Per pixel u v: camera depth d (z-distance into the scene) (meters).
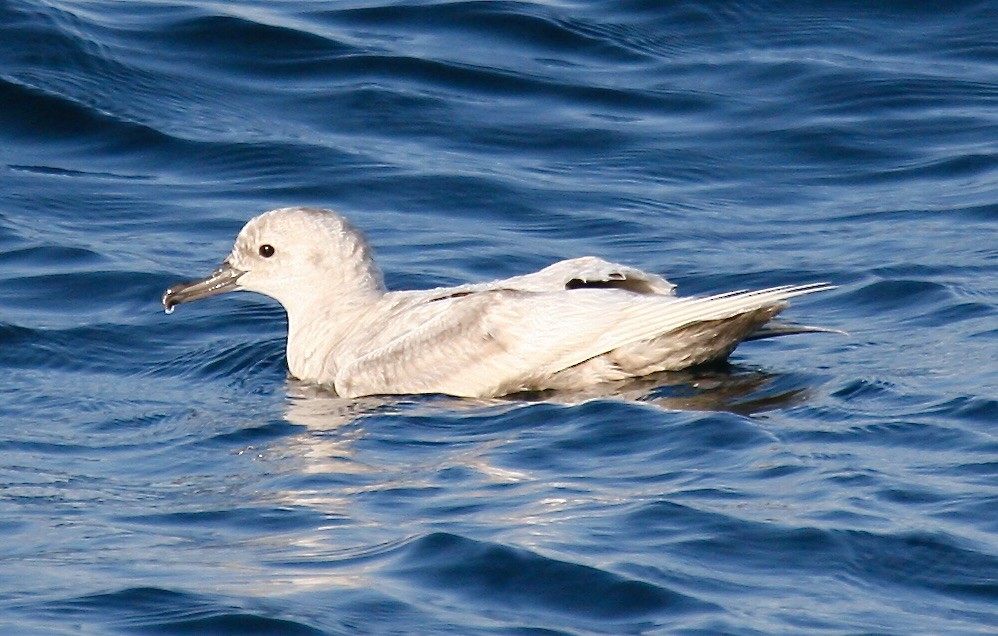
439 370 15.05
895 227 19.69
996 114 22.59
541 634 10.32
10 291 18.36
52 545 11.89
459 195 20.81
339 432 14.16
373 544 11.59
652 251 19.31
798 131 22.33
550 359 14.76
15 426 14.73
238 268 16.48
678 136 22.31
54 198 20.75
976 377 14.51
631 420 13.75
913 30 24.69
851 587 10.88
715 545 11.34
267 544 11.72
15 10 24.00
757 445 13.08
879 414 13.65
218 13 24.52
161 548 11.75
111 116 22.42
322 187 21.02
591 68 23.88
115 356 16.88
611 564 11.03
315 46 23.97
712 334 14.68
